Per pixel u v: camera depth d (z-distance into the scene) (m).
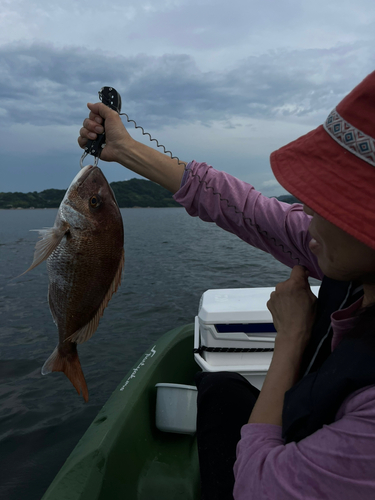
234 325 2.19
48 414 3.26
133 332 5.35
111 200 1.32
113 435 1.76
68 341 1.35
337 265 0.72
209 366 2.21
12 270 11.22
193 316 6.12
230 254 14.42
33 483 2.44
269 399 0.90
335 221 0.65
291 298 1.01
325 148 0.70
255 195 1.34
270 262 12.08
